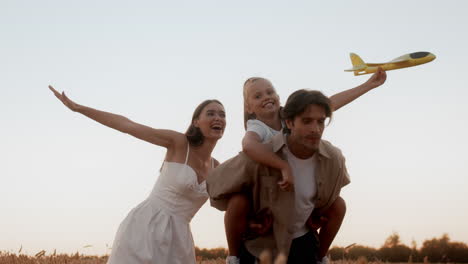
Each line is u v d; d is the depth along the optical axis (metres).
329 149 4.40
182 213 6.52
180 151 6.58
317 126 4.11
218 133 6.64
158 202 6.52
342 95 5.35
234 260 4.49
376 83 5.44
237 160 4.44
